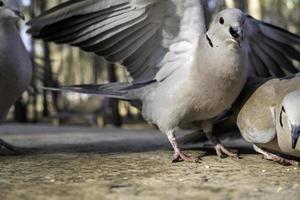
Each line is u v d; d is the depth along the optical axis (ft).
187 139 2.89
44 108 9.15
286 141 2.41
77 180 2.23
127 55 2.82
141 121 9.06
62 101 12.40
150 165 2.48
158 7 2.65
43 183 2.19
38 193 2.07
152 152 2.80
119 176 2.28
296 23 13.23
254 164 2.51
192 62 2.61
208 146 2.98
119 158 2.63
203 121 2.74
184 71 2.62
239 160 2.59
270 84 2.57
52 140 3.49
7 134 4.05
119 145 3.12
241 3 8.31
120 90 2.84
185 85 2.60
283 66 3.12
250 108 2.55
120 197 2.02
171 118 2.66
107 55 2.83
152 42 2.75
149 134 4.03
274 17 12.87
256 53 3.06
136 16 2.71
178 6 2.64
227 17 2.50
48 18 2.76
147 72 2.81
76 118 9.18
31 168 2.43
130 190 2.09
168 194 2.05
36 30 2.77
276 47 3.08
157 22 2.70
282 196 2.04
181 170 2.39
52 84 3.44
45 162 2.55
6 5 2.69
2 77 2.70
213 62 2.52
